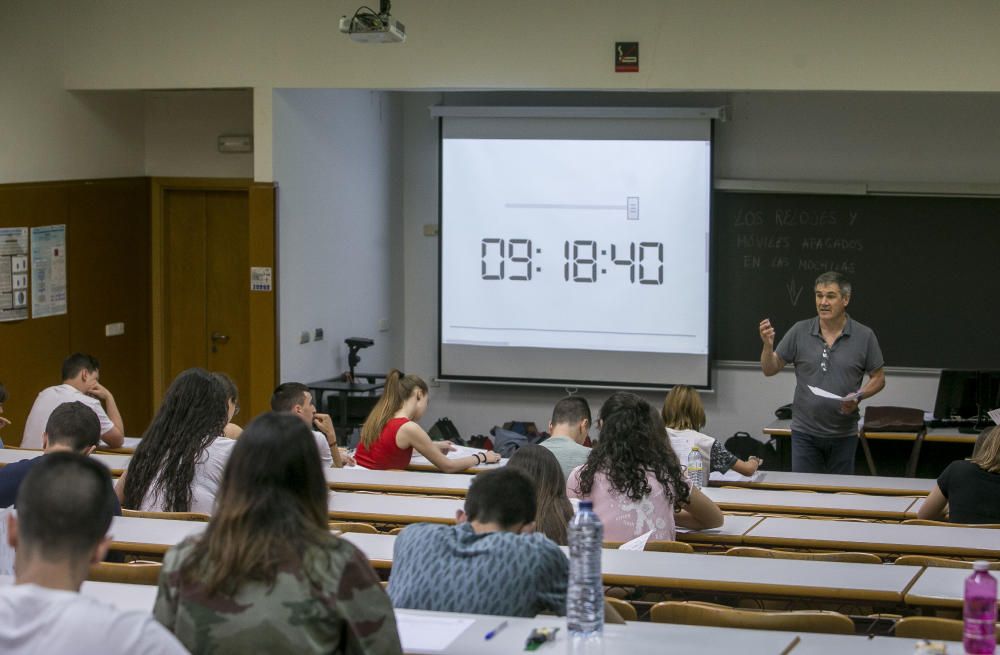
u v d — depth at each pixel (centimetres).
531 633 253
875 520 495
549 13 767
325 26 796
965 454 821
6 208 786
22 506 185
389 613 204
